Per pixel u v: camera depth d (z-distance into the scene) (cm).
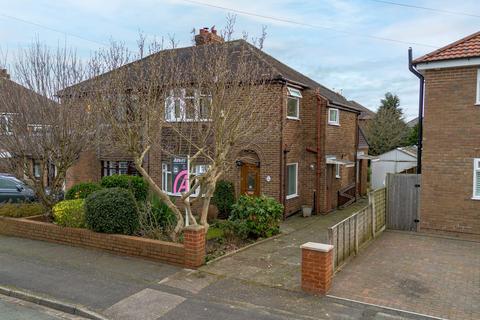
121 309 651
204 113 949
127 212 962
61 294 710
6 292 733
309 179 1723
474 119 1148
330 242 798
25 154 1145
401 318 621
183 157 1042
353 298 695
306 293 714
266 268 852
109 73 1045
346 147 2055
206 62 1009
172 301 680
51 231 1046
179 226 966
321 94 1742
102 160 1841
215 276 797
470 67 1146
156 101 942
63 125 1119
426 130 1216
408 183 1260
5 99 1124
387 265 887
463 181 1170
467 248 1042
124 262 877
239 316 624
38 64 1141
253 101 984
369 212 1113
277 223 1233
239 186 1555
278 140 1490
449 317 625
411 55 1263
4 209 1195
